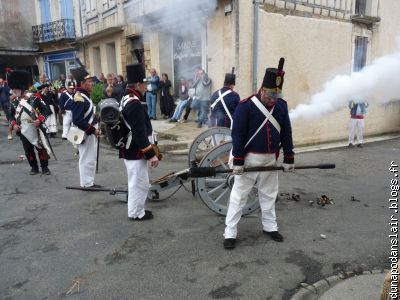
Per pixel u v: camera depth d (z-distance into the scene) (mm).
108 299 2801
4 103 12234
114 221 4227
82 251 3531
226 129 4535
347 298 2760
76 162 7281
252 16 7750
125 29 11836
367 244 3645
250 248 3559
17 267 3260
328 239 3750
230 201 3602
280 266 3236
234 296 2822
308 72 9078
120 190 4738
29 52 17000
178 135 8336
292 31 8547
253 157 3520
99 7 13555
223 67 8109
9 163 7305
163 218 4293
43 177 6160
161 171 6402
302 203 4805
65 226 4109
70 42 15852
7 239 3809
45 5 15602
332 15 9344
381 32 10812
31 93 6254
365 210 4570
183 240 3730
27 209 4652
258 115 3404
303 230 3961
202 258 3375
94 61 15062
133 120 3861
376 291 2840
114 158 7559
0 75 18281
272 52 8273
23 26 15875
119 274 3135
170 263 3295
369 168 6820
